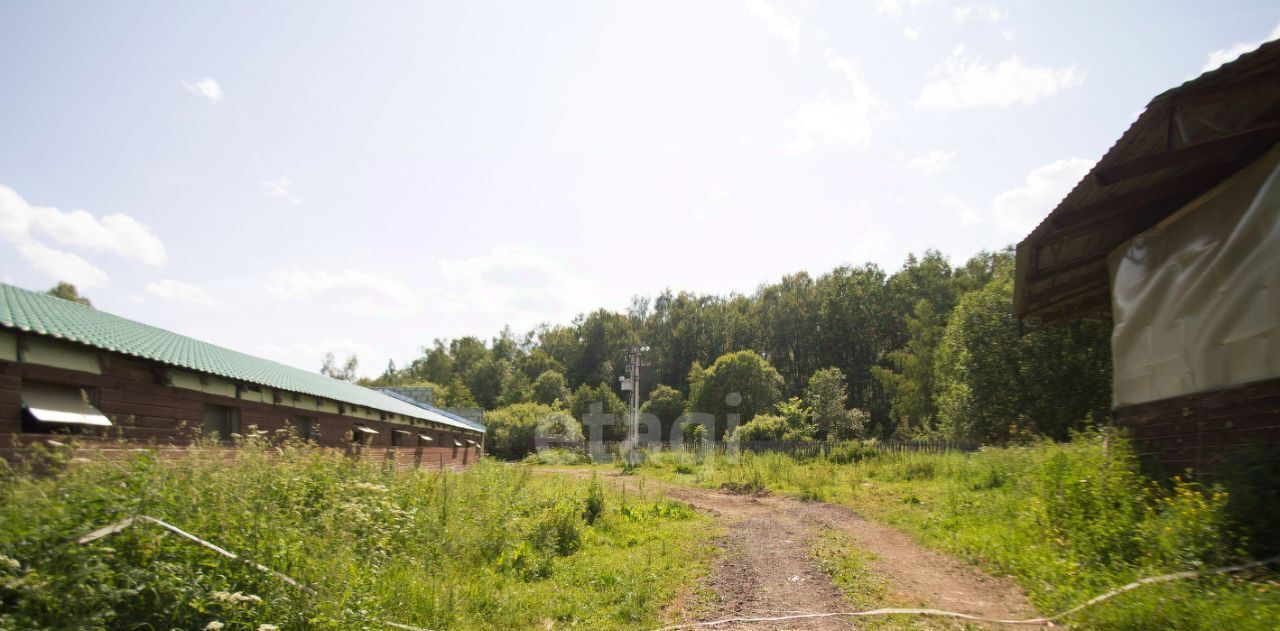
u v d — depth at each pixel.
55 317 7.57
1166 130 6.43
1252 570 5.27
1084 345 26.47
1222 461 6.70
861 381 66.31
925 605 6.12
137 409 7.94
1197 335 7.44
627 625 5.85
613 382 87.19
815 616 5.96
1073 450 9.49
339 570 5.14
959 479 15.40
